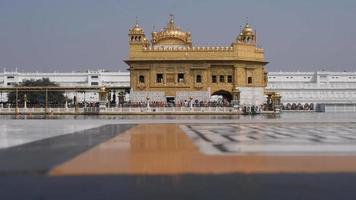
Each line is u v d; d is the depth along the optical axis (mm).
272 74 180500
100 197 11758
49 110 96875
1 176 14969
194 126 48094
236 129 42094
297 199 11461
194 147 24703
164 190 12586
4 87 103438
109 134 35781
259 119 68812
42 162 18406
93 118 77188
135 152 22172
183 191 12445
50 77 184250
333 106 128375
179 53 101562
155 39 107000
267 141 28422
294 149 23266
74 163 18047
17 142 28672
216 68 101750
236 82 101312
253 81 104125
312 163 17688
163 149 23641
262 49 105750
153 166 17094
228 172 15555
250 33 104625
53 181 14031
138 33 101438
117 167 16859
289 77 180750
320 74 179625
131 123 55906
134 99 101500
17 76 182500
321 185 13227
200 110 92000
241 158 19453
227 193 12180
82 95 167375
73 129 43344
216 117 79688
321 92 165750
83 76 183000
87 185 13359
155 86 101375
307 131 38688
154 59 101125
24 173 15570
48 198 11664
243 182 13734
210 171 15781
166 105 95625
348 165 17094
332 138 30797
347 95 166000
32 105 107875
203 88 101125
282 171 15727
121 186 13180
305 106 143750
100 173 15469
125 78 183750
